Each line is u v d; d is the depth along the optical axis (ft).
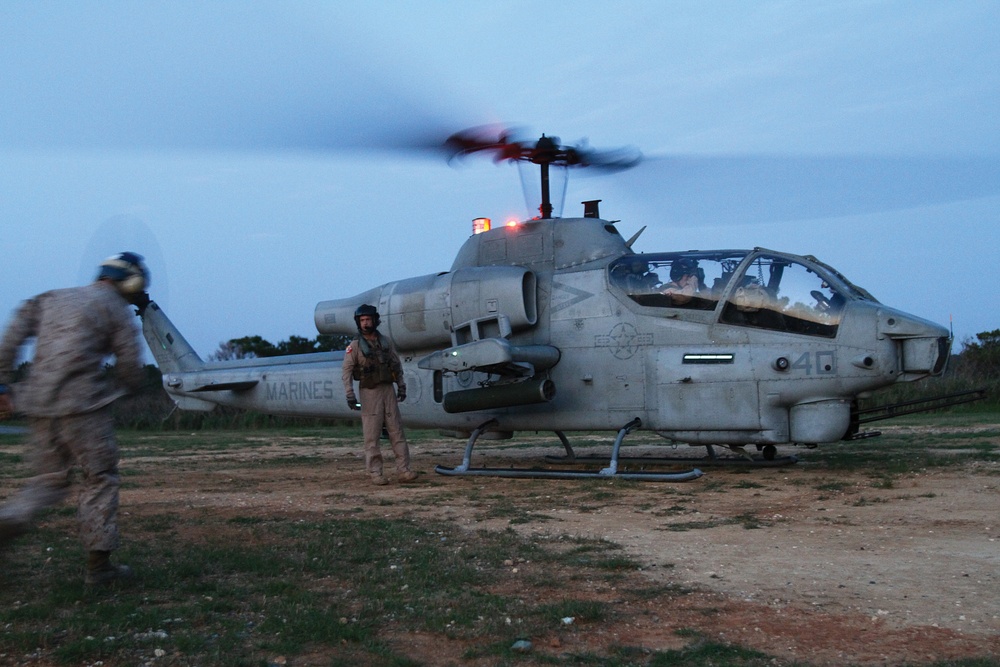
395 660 9.97
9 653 10.37
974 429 45.55
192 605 12.22
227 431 68.08
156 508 22.03
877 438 40.98
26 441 13.37
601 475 26.99
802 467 28.81
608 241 30.40
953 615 11.25
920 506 19.97
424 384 32.53
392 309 31.78
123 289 13.61
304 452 42.93
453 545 16.47
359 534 17.52
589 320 29.09
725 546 16.05
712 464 30.04
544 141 29.71
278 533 17.85
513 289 29.04
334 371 35.55
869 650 10.02
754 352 26.71
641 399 28.12
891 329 25.30
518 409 30.32
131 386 13.66
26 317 13.15
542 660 9.91
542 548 16.07
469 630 11.02
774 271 27.25
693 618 11.43
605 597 12.55
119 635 10.93
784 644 10.32
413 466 33.50
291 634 10.95
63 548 16.29
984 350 72.49
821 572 13.76
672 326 27.89
